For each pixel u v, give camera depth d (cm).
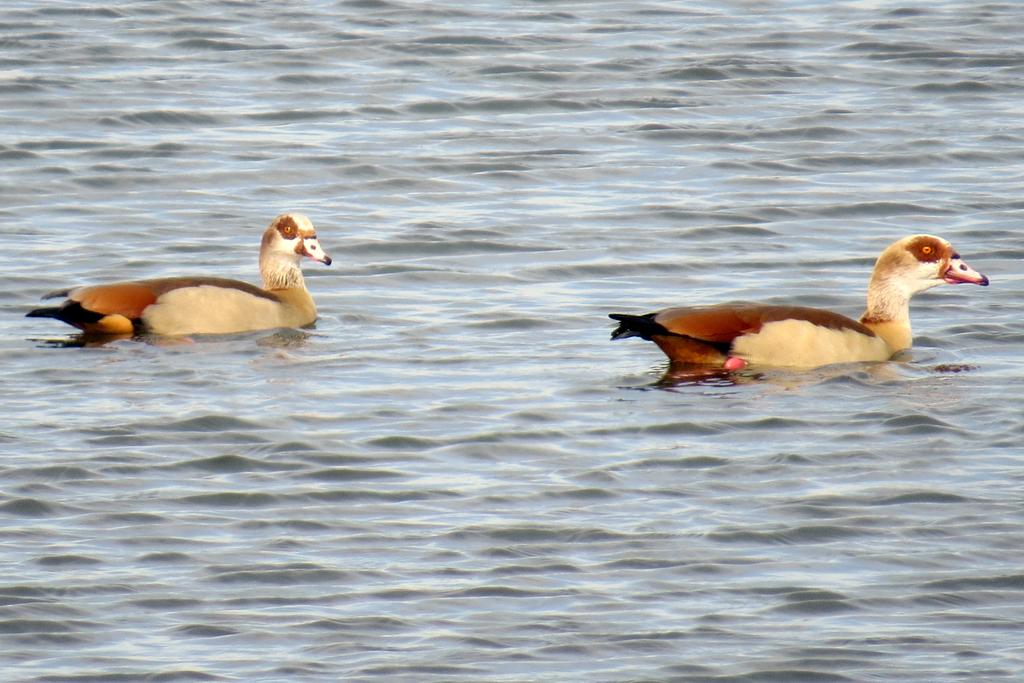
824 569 1292
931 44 3206
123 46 3123
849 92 2953
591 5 3516
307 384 1697
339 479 1449
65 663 1147
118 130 2695
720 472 1470
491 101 2888
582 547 1327
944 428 1573
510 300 2017
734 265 2166
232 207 2389
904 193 2464
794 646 1179
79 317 1833
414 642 1180
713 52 3167
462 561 1301
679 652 1172
